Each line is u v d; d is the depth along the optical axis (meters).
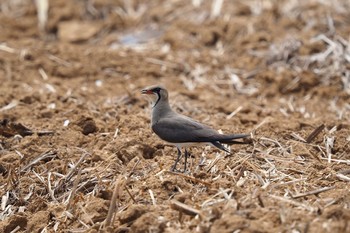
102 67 19.64
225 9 22.30
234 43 20.70
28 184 12.84
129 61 19.94
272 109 16.92
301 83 18.19
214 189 11.30
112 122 15.23
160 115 12.88
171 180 11.70
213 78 19.00
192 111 16.42
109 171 12.78
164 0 23.70
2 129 14.68
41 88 18.14
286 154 13.31
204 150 13.52
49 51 20.44
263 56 19.58
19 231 11.71
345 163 12.91
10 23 23.34
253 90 18.34
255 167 12.36
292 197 10.92
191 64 19.75
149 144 13.86
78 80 19.05
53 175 12.94
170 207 10.85
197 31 21.47
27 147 14.12
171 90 18.17
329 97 17.73
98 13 23.61
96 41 22.23
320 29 20.23
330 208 10.20
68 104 16.67
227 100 17.67
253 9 22.23
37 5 23.92
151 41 21.62
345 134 14.30
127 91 17.58
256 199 10.74
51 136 14.63
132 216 10.80
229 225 9.99
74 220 11.50
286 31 20.66
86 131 14.98
